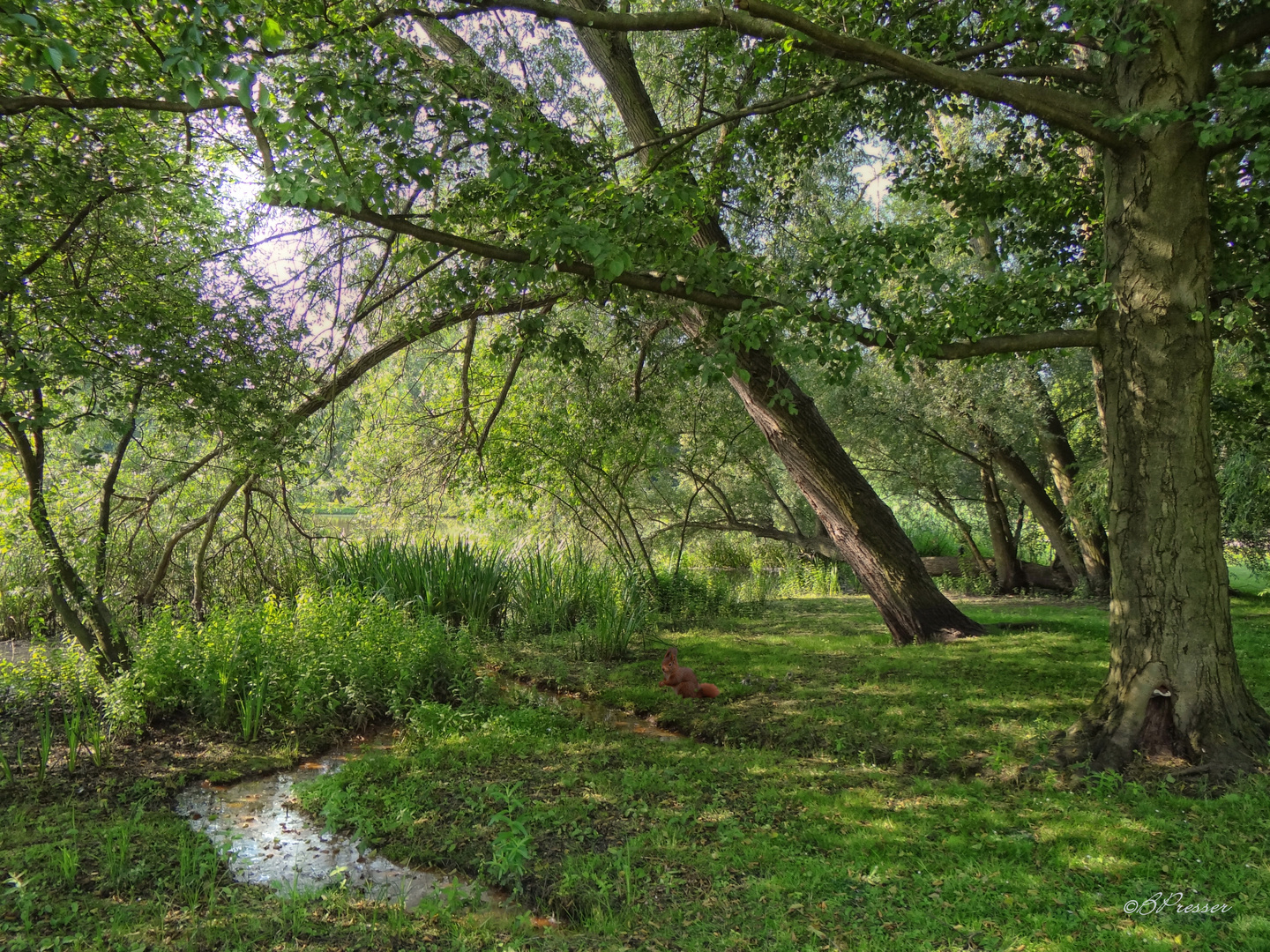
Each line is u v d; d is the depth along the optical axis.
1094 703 5.62
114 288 6.56
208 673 6.81
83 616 6.94
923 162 8.32
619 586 12.39
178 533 8.95
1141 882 3.77
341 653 7.45
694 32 8.64
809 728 6.48
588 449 12.76
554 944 3.49
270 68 5.05
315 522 12.36
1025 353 6.42
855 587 17.98
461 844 4.56
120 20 5.34
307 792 5.39
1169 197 5.16
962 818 4.63
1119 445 5.43
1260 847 4.05
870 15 6.78
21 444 6.12
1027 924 3.48
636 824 4.76
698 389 14.20
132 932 3.52
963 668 8.10
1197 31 5.13
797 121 8.38
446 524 16.39
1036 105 5.33
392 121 4.84
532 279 5.23
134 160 6.14
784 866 4.12
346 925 3.68
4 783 5.38
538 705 7.66
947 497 18.84
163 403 6.67
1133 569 5.34
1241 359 10.20
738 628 11.59
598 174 6.66
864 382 15.11
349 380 9.08
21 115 5.61
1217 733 5.02
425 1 7.04
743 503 20.06
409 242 8.41
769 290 5.87
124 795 5.33
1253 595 14.29
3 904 3.70
